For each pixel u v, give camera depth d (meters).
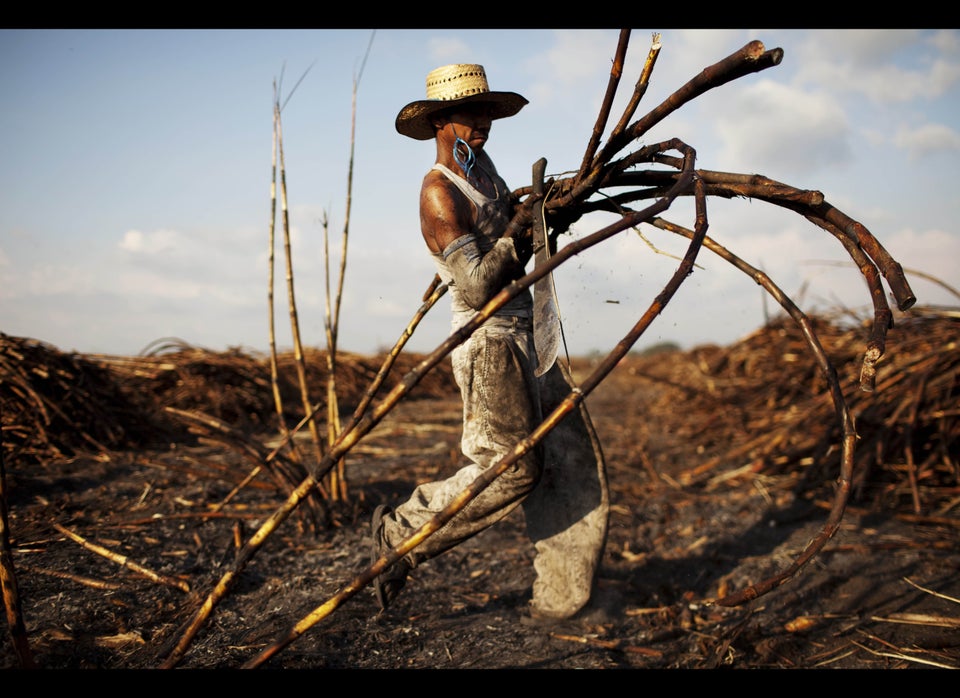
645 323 1.88
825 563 3.63
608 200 2.62
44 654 2.43
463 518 2.53
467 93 2.54
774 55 1.82
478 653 2.68
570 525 2.92
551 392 2.87
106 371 6.79
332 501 4.20
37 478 4.74
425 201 2.51
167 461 5.62
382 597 2.61
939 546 3.79
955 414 4.89
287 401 8.98
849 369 6.27
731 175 2.20
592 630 2.90
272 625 2.78
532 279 1.87
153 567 3.35
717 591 3.39
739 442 6.56
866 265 2.00
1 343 5.72
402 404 10.65
